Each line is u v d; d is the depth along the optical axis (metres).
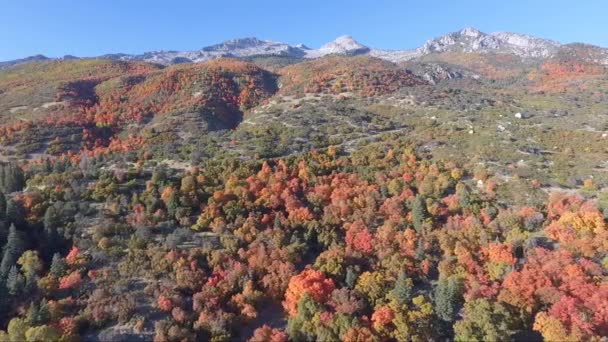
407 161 89.94
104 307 53.41
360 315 54.97
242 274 60.38
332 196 76.75
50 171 89.56
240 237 66.94
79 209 71.38
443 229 67.75
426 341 51.62
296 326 53.41
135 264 60.59
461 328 51.03
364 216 71.81
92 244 63.78
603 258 59.28
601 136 102.25
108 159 99.00
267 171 84.19
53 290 55.88
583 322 49.62
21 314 52.25
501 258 60.31
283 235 67.44
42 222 68.12
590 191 74.25
